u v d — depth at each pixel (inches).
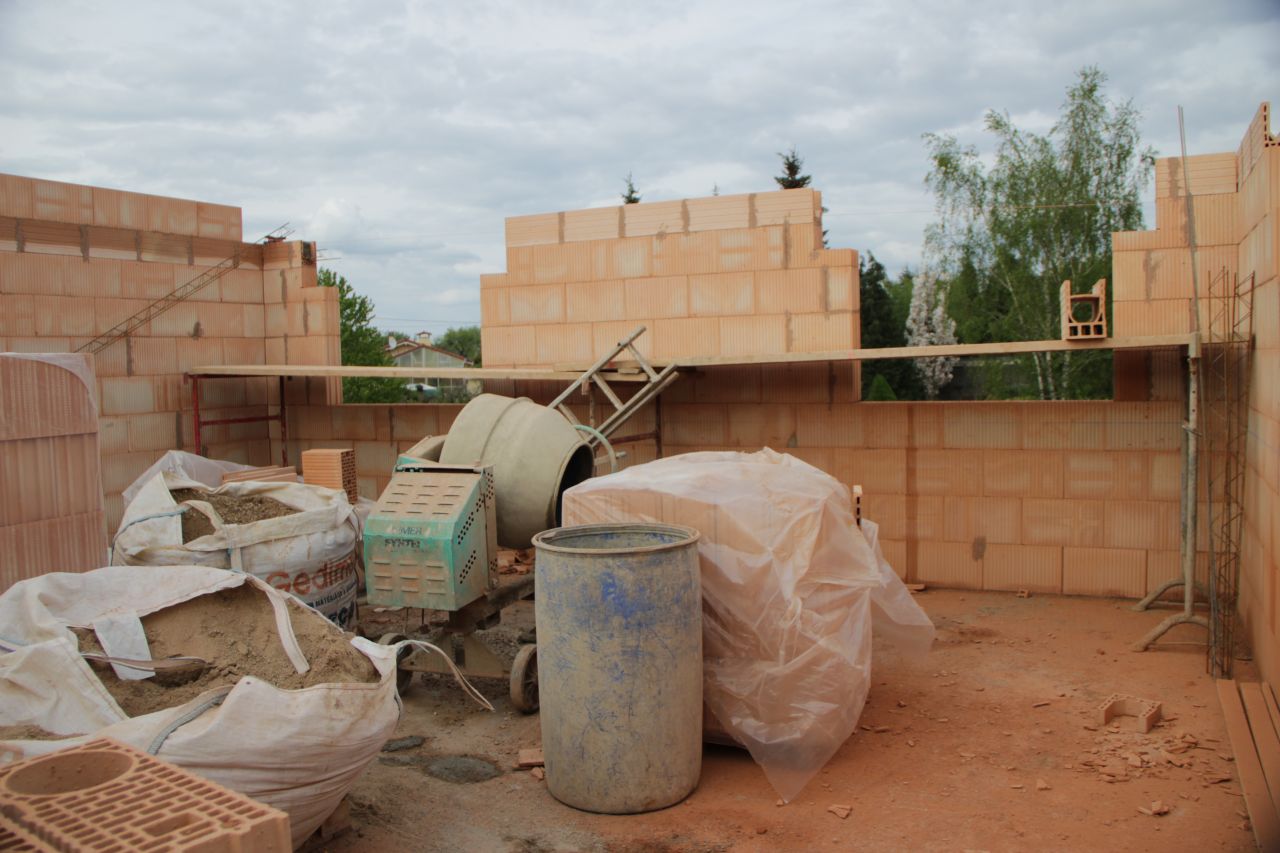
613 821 167.3
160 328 393.4
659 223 364.8
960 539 332.8
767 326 351.6
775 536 188.9
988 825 162.1
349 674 153.3
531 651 218.5
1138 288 305.4
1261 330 237.8
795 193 345.4
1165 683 232.8
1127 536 313.1
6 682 129.7
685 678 171.8
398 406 412.8
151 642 155.3
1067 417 317.1
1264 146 220.5
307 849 155.3
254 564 224.1
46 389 189.5
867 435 342.0
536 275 385.1
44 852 69.7
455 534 210.7
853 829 162.1
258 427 437.7
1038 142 797.9
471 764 192.9
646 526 191.0
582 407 383.2
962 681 238.2
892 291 1572.3
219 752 127.5
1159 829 158.9
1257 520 243.1
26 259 345.1
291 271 432.1
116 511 376.2
